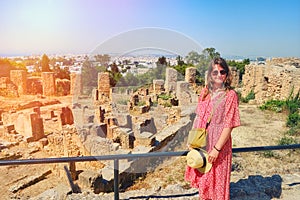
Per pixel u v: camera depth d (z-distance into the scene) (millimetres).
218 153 2490
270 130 13250
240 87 27250
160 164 5770
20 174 9859
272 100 19828
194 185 2887
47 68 45750
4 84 32531
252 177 4391
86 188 6691
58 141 10930
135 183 7301
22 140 14172
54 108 24609
